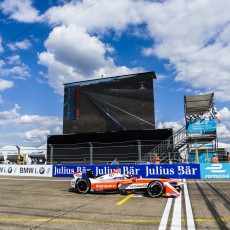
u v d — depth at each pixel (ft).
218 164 56.44
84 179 39.52
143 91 83.71
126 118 84.17
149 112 82.07
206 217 23.43
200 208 27.35
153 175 58.75
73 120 90.33
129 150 81.46
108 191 41.65
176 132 73.05
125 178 39.27
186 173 57.21
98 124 87.15
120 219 22.90
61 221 22.29
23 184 51.42
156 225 20.85
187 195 36.01
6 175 73.41
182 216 23.86
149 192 35.45
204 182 50.47
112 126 85.35
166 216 23.93
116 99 86.43
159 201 32.07
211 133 68.74
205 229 19.70
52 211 26.43
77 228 20.11
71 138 89.81
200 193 37.50
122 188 37.52
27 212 26.00
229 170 55.88
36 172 70.28
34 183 53.06
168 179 36.68
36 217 23.82
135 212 25.73
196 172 56.85
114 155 82.69
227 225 20.76
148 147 79.56
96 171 63.05
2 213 25.58
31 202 31.68
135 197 35.60
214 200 31.94
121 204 30.22
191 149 76.95
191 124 69.77
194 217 23.47
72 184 40.73
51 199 33.99
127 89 85.71
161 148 74.28
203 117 69.72
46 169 69.15
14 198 34.71
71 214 24.99
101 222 21.88
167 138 79.41
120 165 61.05
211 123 68.44
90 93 89.81
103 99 87.92
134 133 82.43
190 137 69.72
